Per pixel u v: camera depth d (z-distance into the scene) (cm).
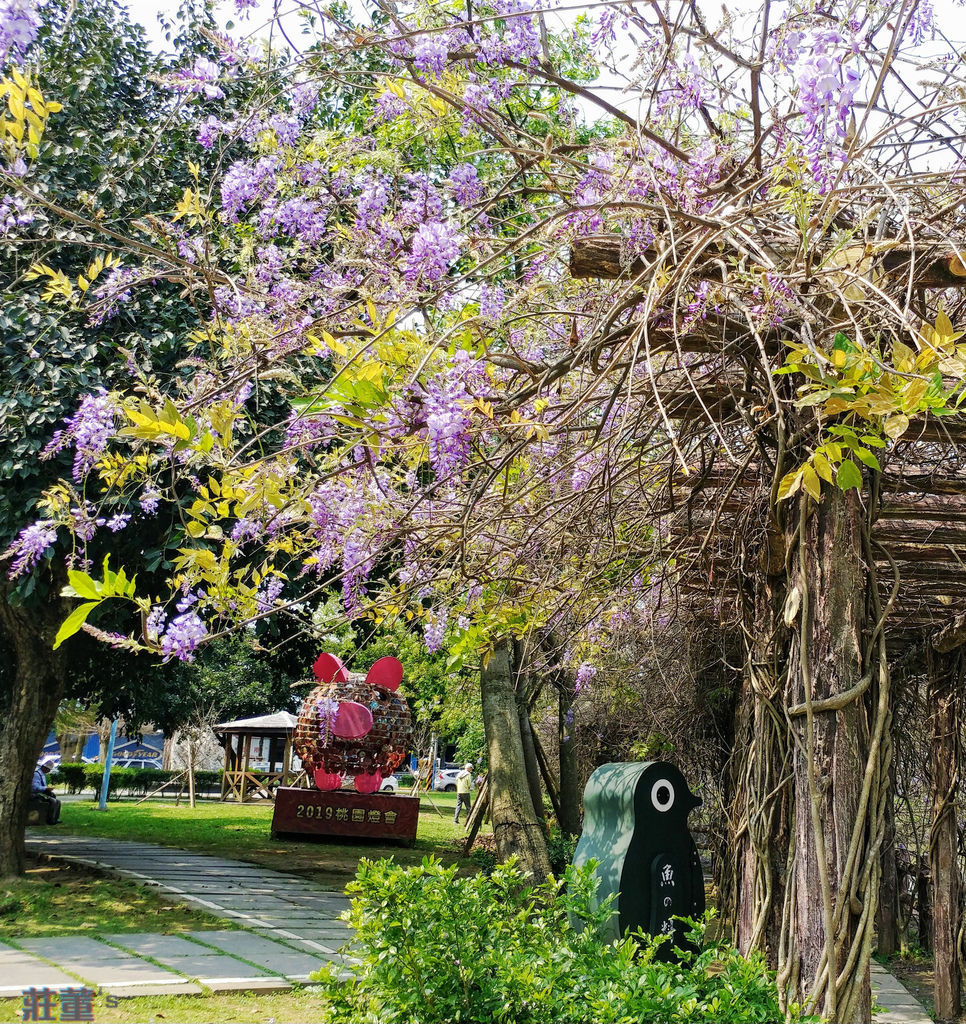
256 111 345
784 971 303
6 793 901
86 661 1070
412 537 354
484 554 418
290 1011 513
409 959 324
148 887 881
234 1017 496
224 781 2491
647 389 362
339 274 355
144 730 4197
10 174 270
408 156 392
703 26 277
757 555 384
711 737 815
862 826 292
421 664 1268
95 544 736
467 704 1459
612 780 478
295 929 736
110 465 306
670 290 301
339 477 331
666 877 450
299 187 356
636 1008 286
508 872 383
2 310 693
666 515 466
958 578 516
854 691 301
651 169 277
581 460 417
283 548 341
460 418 246
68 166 729
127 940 672
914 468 432
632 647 743
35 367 693
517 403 297
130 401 296
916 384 218
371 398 234
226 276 323
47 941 664
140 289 663
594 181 320
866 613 322
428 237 282
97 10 798
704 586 511
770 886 346
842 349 236
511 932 356
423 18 339
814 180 247
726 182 294
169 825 1609
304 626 356
